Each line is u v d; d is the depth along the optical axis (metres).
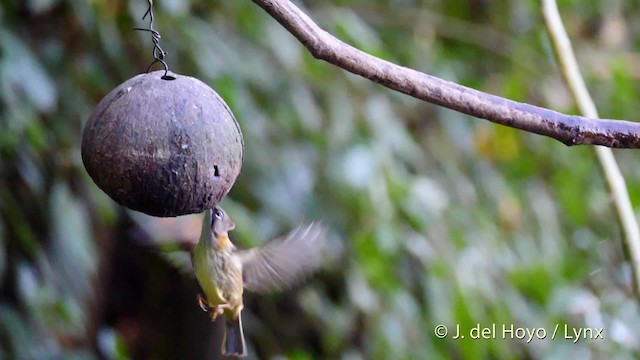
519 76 8.81
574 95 5.09
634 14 10.09
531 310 8.10
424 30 8.43
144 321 7.83
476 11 9.00
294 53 7.12
